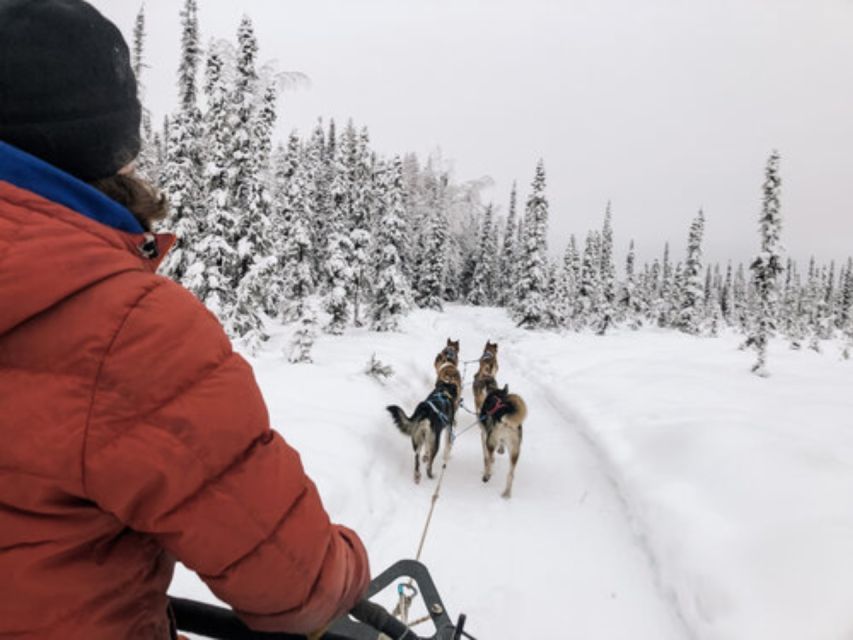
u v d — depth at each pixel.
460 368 17.98
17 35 0.97
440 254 47.16
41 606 0.92
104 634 0.98
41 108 0.99
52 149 1.03
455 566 5.46
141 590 1.06
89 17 1.06
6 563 0.91
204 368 0.98
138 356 0.92
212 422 0.96
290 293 27.12
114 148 1.11
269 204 19.91
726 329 62.91
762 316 19.50
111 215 1.06
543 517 6.60
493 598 4.98
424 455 8.55
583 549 5.86
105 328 0.91
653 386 12.95
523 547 5.87
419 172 58.94
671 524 5.79
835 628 3.95
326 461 6.66
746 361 22.84
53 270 0.88
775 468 6.18
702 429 7.64
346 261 27.59
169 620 1.33
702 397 11.78
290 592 1.05
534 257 39.25
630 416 9.89
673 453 7.39
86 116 1.04
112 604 0.99
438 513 6.61
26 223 0.90
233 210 19.22
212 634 1.59
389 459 8.03
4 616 0.91
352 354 16.78
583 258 48.06
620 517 6.61
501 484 7.66
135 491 0.91
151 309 0.95
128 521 0.95
